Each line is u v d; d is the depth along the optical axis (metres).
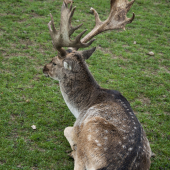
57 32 5.57
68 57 5.68
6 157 5.54
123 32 12.52
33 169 5.38
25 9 13.23
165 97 8.30
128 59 10.34
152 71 9.77
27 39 10.61
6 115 6.66
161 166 5.84
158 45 11.70
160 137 6.69
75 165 4.77
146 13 15.05
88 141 4.56
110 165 4.14
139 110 7.60
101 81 8.70
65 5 5.45
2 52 9.49
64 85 5.92
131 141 4.41
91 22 13.02
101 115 5.02
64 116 7.04
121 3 6.77
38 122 6.66
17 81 8.09
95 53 10.45
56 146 6.02
